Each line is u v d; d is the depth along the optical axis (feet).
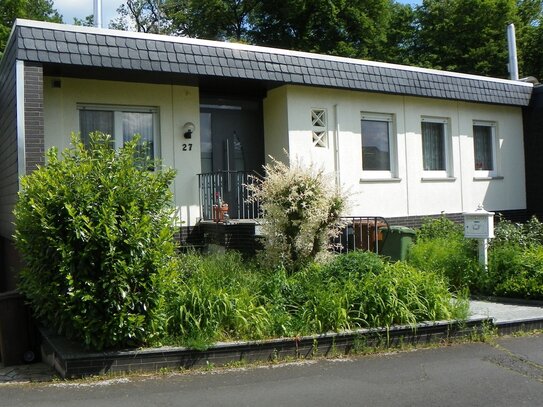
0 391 18.48
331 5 97.25
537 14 115.03
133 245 19.70
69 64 27.99
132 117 34.24
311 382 18.63
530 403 16.67
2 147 33.47
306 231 26.55
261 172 38.52
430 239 36.32
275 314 21.98
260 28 102.78
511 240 34.37
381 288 23.61
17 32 27.09
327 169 37.70
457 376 19.17
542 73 102.78
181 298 21.31
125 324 19.47
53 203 19.71
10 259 32.71
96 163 20.90
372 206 39.78
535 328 25.62
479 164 46.78
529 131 48.39
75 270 19.48
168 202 21.67
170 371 19.84
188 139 35.17
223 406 16.51
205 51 32.04
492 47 102.12
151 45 30.42
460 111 44.83
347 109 38.73
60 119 31.68
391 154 41.50
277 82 34.81
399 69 39.63
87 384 18.63
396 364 20.58
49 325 22.11
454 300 25.86
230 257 26.23
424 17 112.47
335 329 22.17
